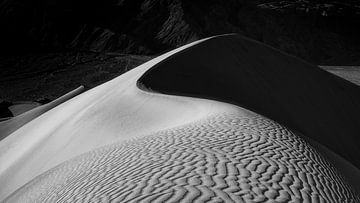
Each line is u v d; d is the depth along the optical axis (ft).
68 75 371.56
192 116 43.75
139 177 18.25
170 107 57.31
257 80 122.42
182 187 15.79
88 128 67.77
